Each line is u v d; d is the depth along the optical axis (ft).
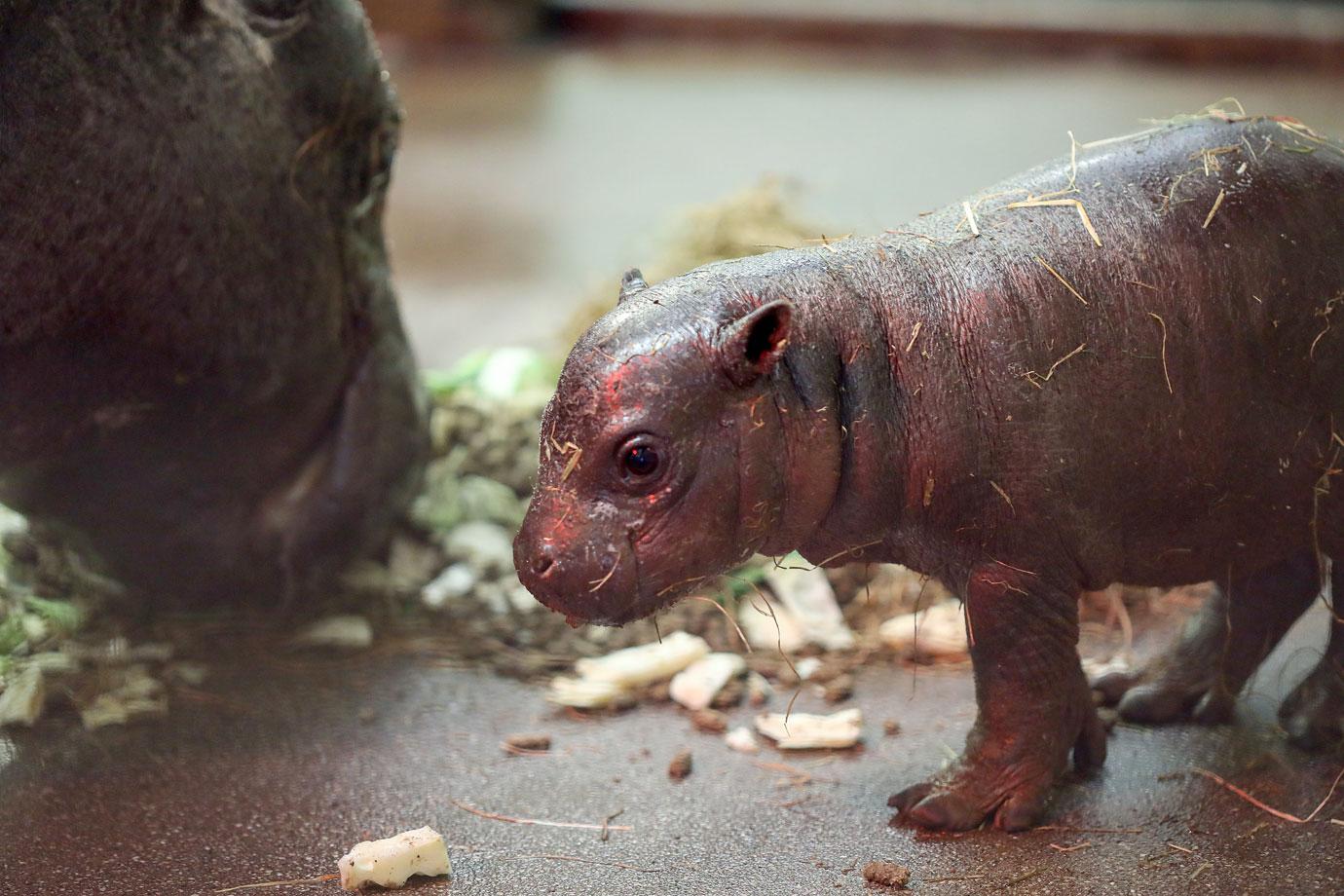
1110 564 14.66
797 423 13.39
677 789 16.02
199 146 16.10
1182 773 15.70
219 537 19.39
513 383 26.86
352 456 19.81
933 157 51.83
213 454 18.44
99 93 15.06
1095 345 13.97
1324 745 16.10
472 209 46.80
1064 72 73.00
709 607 20.51
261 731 17.57
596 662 19.11
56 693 18.11
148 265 15.97
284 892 13.98
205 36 16.16
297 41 17.39
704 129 59.82
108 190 15.37
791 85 70.90
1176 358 14.08
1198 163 14.67
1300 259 14.35
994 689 14.56
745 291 13.66
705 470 13.08
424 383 22.17
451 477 23.52
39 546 19.92
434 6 82.33
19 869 14.46
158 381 16.92
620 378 13.04
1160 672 17.29
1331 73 70.95
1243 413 14.33
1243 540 15.06
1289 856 13.96
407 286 38.06
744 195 30.45
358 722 17.87
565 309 34.76
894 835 14.71
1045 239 14.26
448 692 18.71
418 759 16.89
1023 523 14.02
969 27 80.89
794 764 16.56
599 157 54.54
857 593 21.08
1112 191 14.56
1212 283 14.16
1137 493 14.38
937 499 13.97
